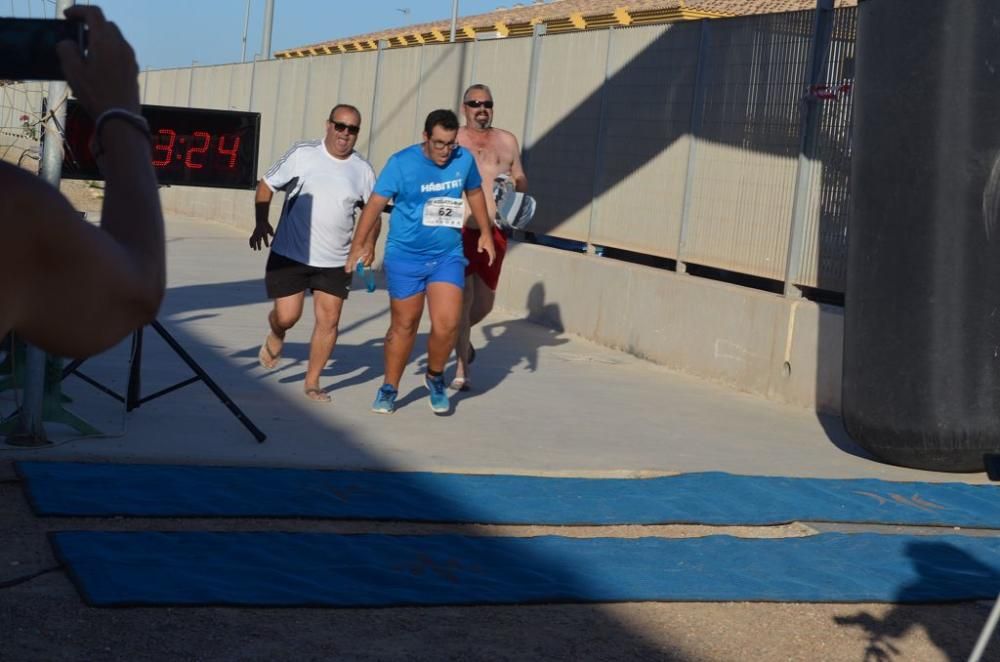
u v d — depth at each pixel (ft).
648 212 42.11
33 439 23.00
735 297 36.50
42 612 15.66
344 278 29.17
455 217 27.48
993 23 25.55
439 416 29.09
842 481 25.58
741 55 37.78
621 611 17.60
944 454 26.40
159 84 115.96
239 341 37.29
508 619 16.92
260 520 20.30
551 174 48.19
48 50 4.48
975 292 25.85
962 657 16.98
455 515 21.34
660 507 22.79
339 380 32.48
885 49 26.73
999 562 21.07
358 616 16.51
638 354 41.01
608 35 44.75
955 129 25.64
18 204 4.06
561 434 28.37
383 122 65.16
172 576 17.11
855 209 27.76
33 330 4.23
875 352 26.94
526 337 43.70
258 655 14.97
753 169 37.09
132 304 4.37
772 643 16.94
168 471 22.20
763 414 32.78
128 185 4.47
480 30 75.25
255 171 25.36
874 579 19.66
